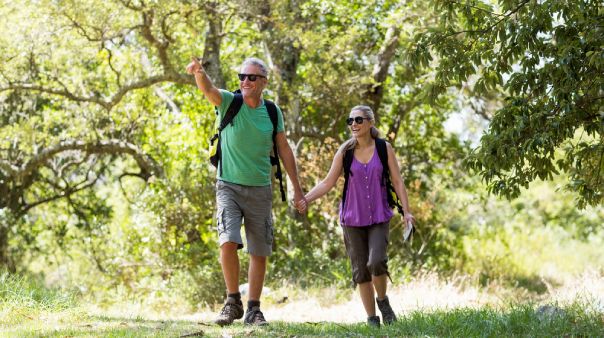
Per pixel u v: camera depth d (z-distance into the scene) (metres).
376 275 10.73
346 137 33.44
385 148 10.92
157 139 34.78
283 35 27.83
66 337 8.98
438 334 10.06
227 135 10.70
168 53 28.00
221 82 28.38
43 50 26.55
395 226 28.84
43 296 12.71
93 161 38.16
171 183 29.62
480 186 35.25
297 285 24.08
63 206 40.31
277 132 10.93
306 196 11.12
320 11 30.67
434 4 13.31
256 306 10.90
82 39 26.34
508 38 12.84
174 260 28.19
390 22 27.92
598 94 12.54
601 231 45.16
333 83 28.59
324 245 28.30
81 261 37.41
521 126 12.53
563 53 11.88
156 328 9.99
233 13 26.59
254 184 10.76
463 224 37.53
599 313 11.18
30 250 38.84
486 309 11.73
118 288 28.17
